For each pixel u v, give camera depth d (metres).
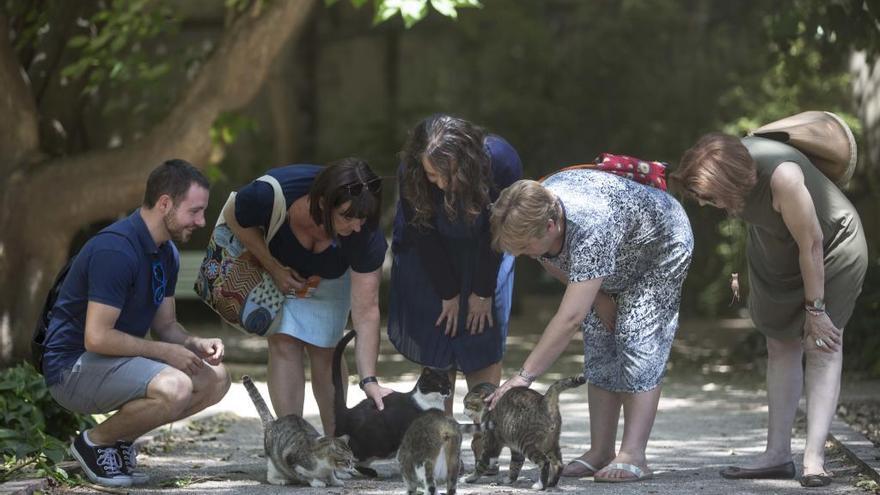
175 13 18.36
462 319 9.27
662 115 33.19
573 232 8.17
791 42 18.45
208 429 11.83
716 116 32.75
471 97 35.28
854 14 16.42
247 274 9.05
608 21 33.84
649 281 8.73
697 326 28.16
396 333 9.44
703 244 30.20
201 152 16.27
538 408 8.22
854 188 21.38
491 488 8.41
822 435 8.66
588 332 9.09
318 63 36.12
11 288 16.00
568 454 10.62
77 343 8.42
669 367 18.80
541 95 34.12
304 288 9.06
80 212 16.11
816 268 8.38
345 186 8.09
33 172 16.19
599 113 33.75
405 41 36.16
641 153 32.81
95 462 8.51
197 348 8.71
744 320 30.33
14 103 16.17
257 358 19.55
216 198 27.59
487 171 8.28
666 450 10.69
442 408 8.59
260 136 33.91
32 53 17.86
